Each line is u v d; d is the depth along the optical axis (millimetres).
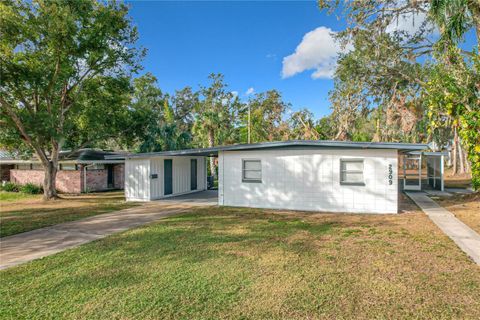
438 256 5410
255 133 33656
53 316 3449
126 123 17422
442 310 3488
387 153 10203
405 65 19188
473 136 11531
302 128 31250
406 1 15672
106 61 15586
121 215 10609
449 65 12625
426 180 21094
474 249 5855
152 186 14695
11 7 12461
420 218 9148
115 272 4812
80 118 16484
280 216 9898
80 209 12234
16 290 4191
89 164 21078
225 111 35844
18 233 8039
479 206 11062
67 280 4523
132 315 3434
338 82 23344
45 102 15930
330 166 10891
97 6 14422
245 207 12039
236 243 6434
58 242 6996
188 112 43062
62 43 13477
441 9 11172
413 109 20047
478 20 11305
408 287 4105
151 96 28375
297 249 5930
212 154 14906
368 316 3373
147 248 6141
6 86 13398
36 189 20234
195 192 18047
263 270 4793
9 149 17906
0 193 20406
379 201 10305
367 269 4793
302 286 4168
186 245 6312
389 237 6816
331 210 10859
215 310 3529
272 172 11758
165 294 3961
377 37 17891
